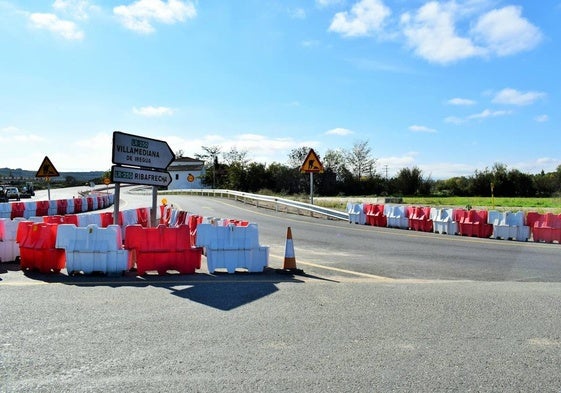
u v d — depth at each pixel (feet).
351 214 73.10
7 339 16.03
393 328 17.95
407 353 15.34
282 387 12.61
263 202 116.78
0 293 22.59
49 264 28.17
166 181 40.63
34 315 18.85
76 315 18.93
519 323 18.85
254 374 13.44
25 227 29.40
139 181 38.14
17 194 160.66
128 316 18.93
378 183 215.31
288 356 14.89
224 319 18.78
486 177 185.26
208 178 295.48
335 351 15.40
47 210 85.30
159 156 39.93
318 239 50.70
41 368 13.64
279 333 17.13
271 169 226.99
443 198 160.35
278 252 40.29
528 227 51.31
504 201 132.98
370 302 21.98
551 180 175.83
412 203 123.65
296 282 26.73
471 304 21.84
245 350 15.34
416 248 43.93
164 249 28.71
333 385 12.80
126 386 12.51
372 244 46.83
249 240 30.42
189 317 18.95
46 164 83.51
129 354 14.82
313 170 83.92
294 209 96.89
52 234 28.45
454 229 56.90
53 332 16.81
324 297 22.86
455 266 33.83
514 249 43.65
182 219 46.34
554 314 20.25
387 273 30.73
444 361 14.70
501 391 12.62
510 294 24.14
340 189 216.54
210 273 29.40
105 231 28.04
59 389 12.28
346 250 42.39
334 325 18.22
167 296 22.49
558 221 49.21
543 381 13.30
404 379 13.29
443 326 18.33
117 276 27.61
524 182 179.73
